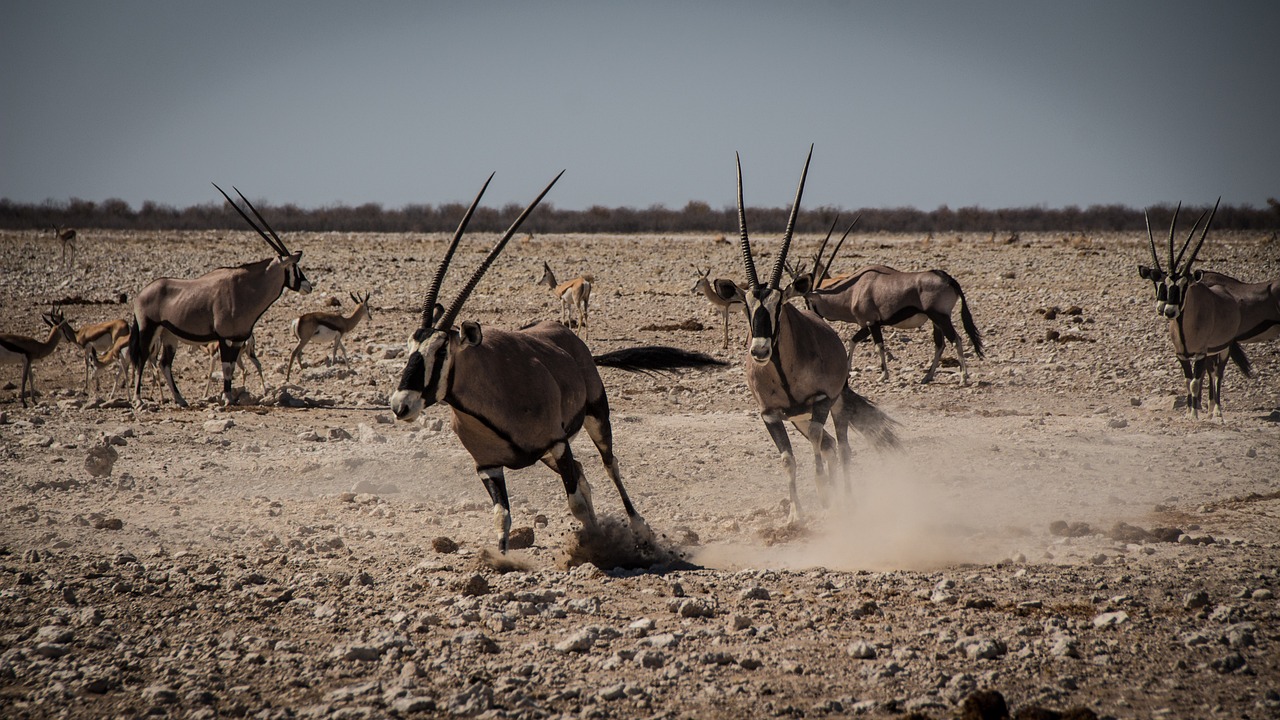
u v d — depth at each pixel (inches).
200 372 2864.2
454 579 1045.2
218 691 754.2
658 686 768.9
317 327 2792.8
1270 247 7047.2
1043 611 934.4
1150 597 971.3
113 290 4566.9
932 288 2598.4
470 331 1015.6
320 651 841.5
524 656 834.8
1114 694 742.5
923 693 750.5
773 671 799.7
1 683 760.3
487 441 1107.9
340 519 1368.1
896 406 2282.2
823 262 5693.9
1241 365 2294.5
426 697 725.3
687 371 2689.5
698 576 1089.4
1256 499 1445.6
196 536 1248.2
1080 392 2459.4
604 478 1641.2
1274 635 853.2
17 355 2460.6
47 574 1044.5
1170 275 2143.2
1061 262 5649.6
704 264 5915.4
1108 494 1493.6
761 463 1732.3
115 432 1903.3
